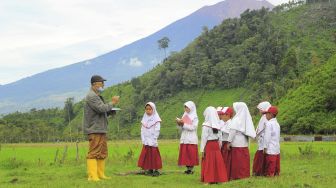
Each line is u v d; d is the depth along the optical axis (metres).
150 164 18.75
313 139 59.03
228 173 17.23
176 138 83.88
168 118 140.00
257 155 17.89
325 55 136.62
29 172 19.88
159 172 19.62
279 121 74.81
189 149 19.31
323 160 23.97
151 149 18.84
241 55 146.75
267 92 113.56
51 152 42.00
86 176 18.23
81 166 22.16
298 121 71.75
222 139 17.61
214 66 152.50
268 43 140.12
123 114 148.12
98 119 17.25
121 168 21.48
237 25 161.25
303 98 78.06
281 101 86.31
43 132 95.94
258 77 135.12
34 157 34.44
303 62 131.75
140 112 150.00
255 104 110.19
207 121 16.56
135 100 158.75
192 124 19.38
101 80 17.58
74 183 16.12
